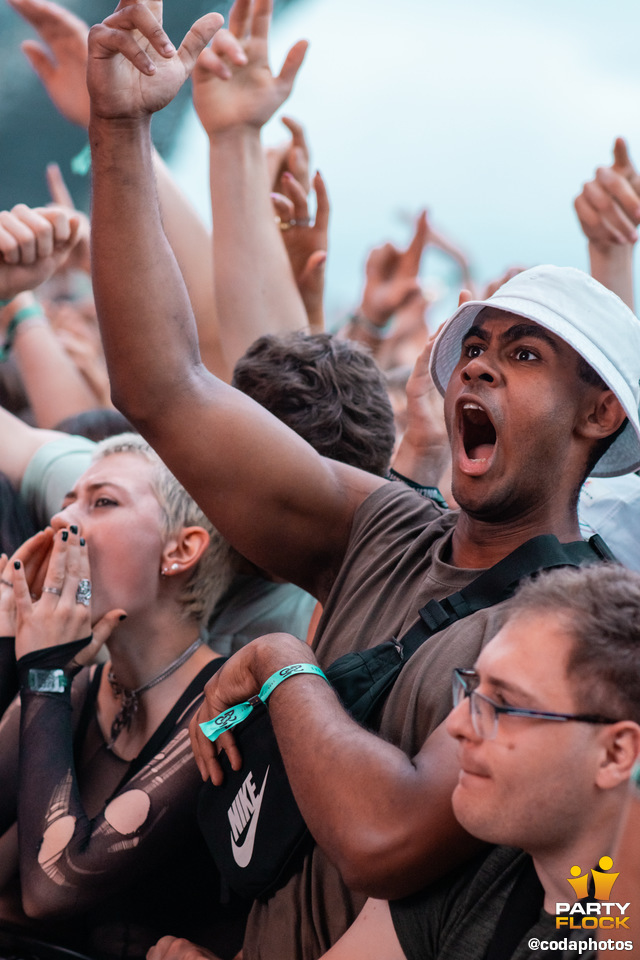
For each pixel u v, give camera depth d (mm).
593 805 1154
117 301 1668
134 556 2234
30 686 2148
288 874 1618
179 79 1635
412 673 1530
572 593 1198
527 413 1554
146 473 2291
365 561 1798
